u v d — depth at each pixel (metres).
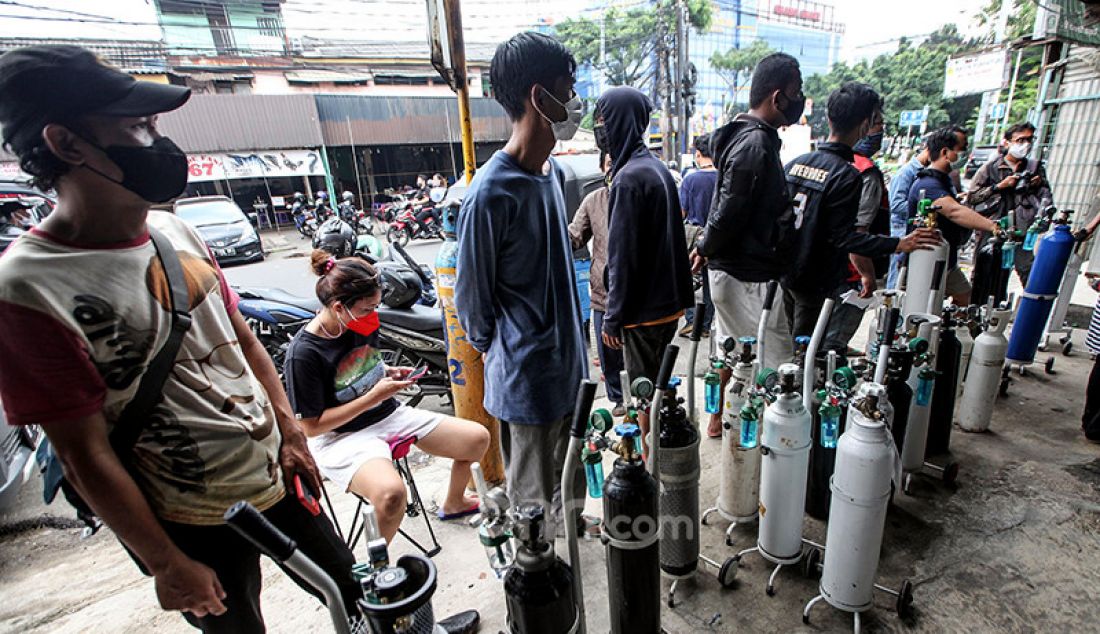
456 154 19.41
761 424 1.94
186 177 1.05
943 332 2.27
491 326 1.64
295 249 12.38
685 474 1.67
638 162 2.12
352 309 1.85
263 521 0.83
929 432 2.39
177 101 0.96
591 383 1.11
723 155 2.34
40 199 5.54
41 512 2.67
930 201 2.46
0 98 0.86
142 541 1.00
